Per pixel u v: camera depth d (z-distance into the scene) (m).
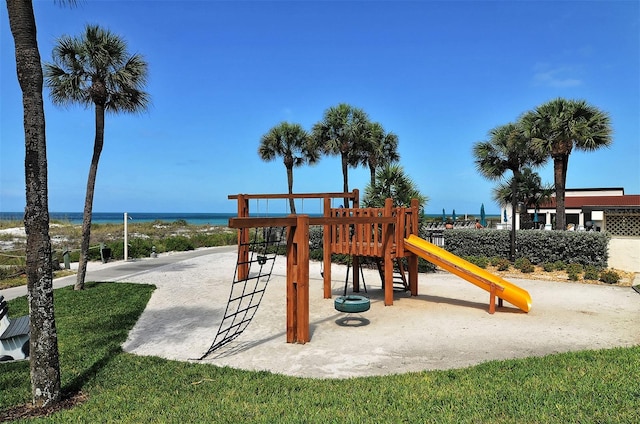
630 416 3.49
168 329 7.30
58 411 4.16
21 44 4.02
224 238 27.16
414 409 3.86
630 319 7.61
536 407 3.76
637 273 12.61
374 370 5.20
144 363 5.48
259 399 4.27
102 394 4.51
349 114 20.62
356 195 10.14
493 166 16.09
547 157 16.78
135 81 10.66
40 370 4.22
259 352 5.99
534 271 13.00
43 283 4.23
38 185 4.14
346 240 9.57
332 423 3.64
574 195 33.34
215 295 10.28
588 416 3.54
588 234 13.09
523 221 24.55
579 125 14.75
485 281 8.28
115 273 14.15
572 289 10.48
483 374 4.75
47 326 4.25
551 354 5.52
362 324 7.50
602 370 4.64
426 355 5.76
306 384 4.67
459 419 3.61
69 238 23.98
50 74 10.16
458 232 15.64
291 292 6.43
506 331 6.92
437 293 10.26
